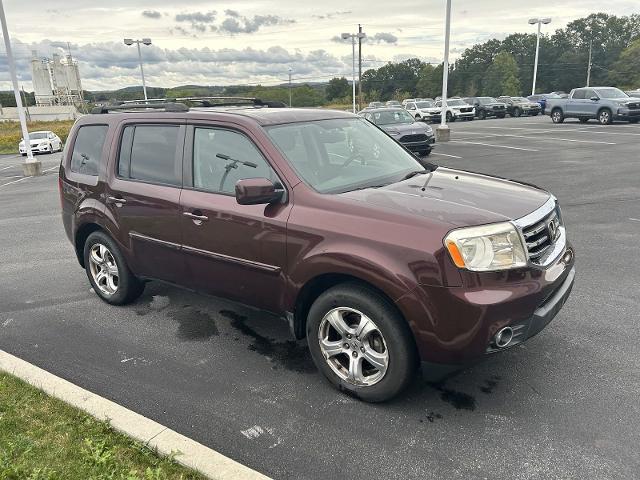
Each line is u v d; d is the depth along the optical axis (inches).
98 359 163.9
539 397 134.4
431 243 117.4
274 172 145.0
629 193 382.9
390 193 138.1
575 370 145.9
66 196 209.2
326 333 139.5
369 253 123.3
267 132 151.1
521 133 924.6
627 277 214.7
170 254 171.5
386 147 177.5
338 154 159.6
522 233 122.4
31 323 193.5
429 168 175.8
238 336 177.2
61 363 162.2
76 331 185.0
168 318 193.6
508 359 153.0
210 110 169.9
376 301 126.1
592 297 195.0
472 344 117.0
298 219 136.3
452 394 137.6
